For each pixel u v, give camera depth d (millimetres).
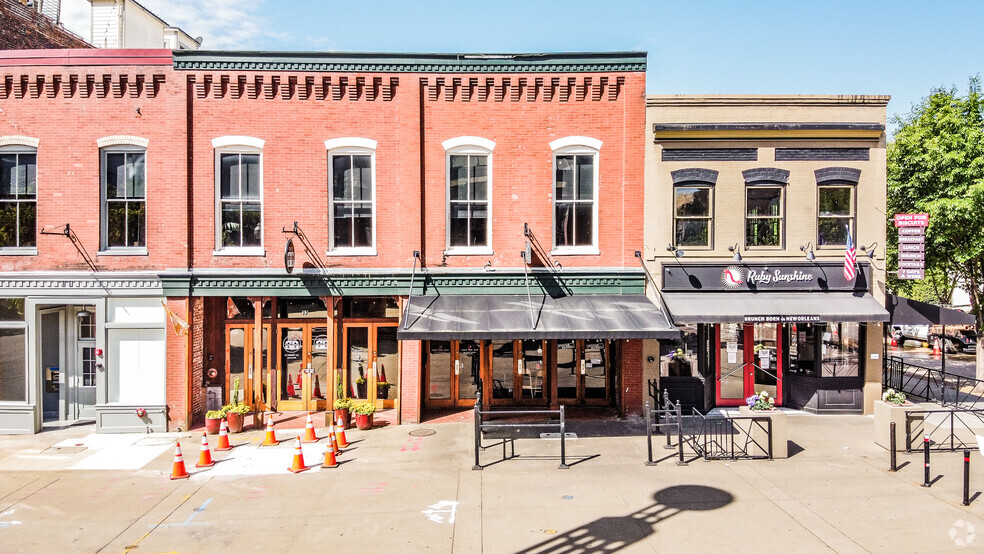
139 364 13758
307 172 13898
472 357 15523
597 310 13320
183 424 13695
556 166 14203
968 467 9125
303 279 13930
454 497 9719
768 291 14180
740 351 15211
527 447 12305
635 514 8992
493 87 13930
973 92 17625
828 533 8281
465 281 14102
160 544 8234
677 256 14109
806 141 14141
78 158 13625
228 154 13914
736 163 14164
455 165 14156
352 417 14078
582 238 14305
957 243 17781
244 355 14961
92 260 13672
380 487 10195
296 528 8680
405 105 13836
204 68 13594
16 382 13984
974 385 18188
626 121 14031
